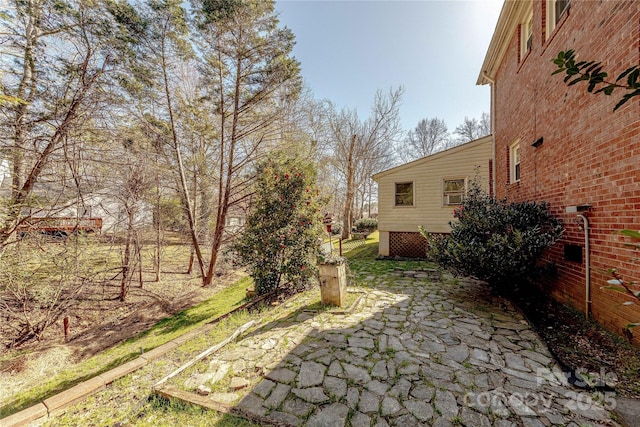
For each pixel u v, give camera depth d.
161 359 2.82
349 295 4.70
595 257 3.03
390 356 2.64
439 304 4.15
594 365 2.35
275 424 1.82
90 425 1.91
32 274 4.66
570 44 3.53
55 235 5.00
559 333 3.01
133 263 6.85
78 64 4.98
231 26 7.07
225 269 9.32
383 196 9.52
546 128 4.26
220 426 1.84
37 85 4.57
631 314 2.51
